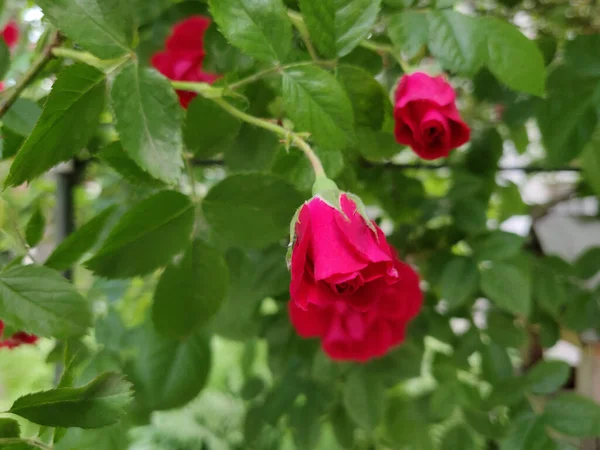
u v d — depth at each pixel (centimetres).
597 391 40
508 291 32
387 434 44
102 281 34
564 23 40
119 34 17
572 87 28
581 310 36
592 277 36
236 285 33
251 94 24
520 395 33
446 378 38
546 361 34
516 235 32
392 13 24
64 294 18
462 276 33
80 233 21
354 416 35
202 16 31
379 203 38
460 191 35
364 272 17
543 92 23
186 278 22
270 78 21
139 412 31
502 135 40
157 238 21
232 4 18
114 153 20
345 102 18
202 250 22
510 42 22
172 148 17
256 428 42
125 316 34
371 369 35
